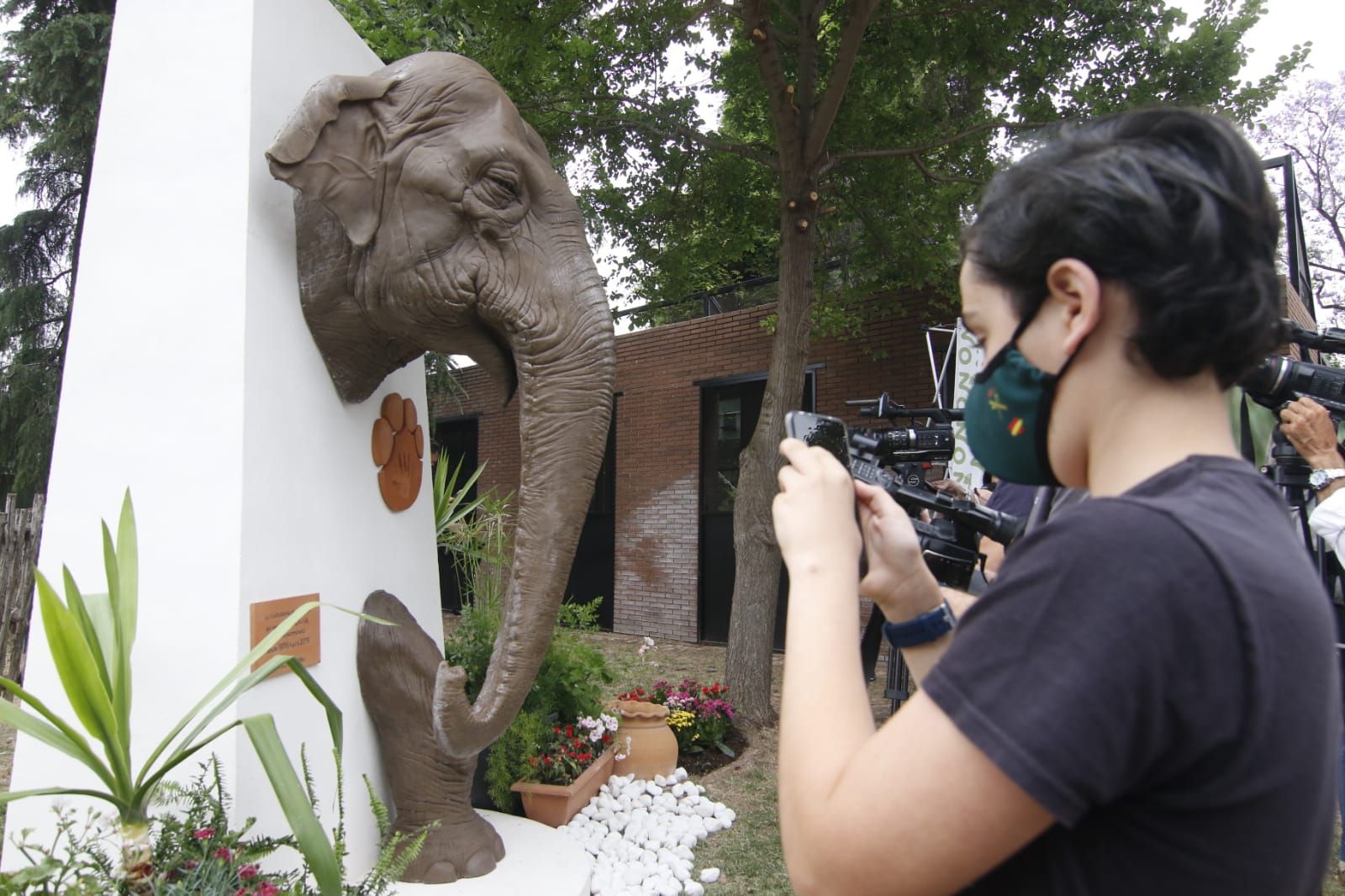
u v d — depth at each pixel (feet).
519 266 9.13
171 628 8.29
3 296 35.78
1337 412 8.35
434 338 9.48
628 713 17.56
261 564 8.46
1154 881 2.28
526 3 20.90
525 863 10.65
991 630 2.31
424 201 8.94
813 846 2.42
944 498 5.36
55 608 6.23
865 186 26.63
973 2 22.97
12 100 34.47
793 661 2.78
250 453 8.42
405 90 9.06
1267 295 2.55
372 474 10.55
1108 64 23.61
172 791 7.38
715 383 35.55
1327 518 8.82
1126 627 2.15
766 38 21.65
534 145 9.94
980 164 25.80
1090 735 2.11
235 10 9.08
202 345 8.65
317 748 9.09
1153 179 2.56
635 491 38.68
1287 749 2.22
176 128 9.18
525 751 14.49
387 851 7.97
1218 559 2.21
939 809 2.21
